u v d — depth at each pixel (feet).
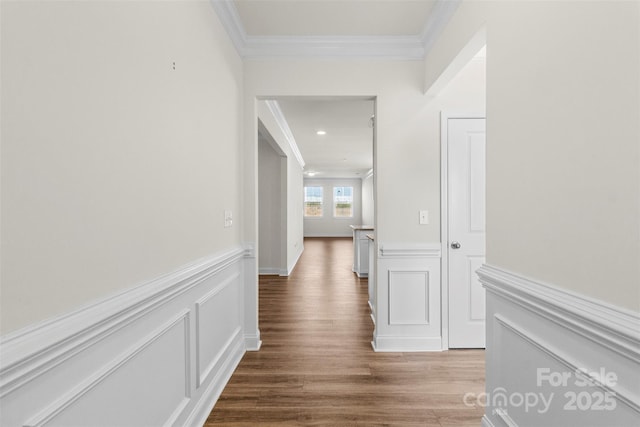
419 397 6.41
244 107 8.52
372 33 8.00
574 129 3.24
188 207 5.05
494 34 4.78
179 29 4.74
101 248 3.09
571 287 3.29
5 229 2.17
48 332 2.44
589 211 3.06
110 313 3.05
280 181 18.99
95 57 2.99
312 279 17.72
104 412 3.18
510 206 4.39
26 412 2.33
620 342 2.72
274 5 6.87
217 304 6.45
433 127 8.52
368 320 11.00
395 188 8.54
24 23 2.29
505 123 4.49
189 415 5.14
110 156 3.22
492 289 4.78
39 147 2.41
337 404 6.18
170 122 4.46
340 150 23.21
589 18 3.04
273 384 6.88
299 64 8.48
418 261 8.63
